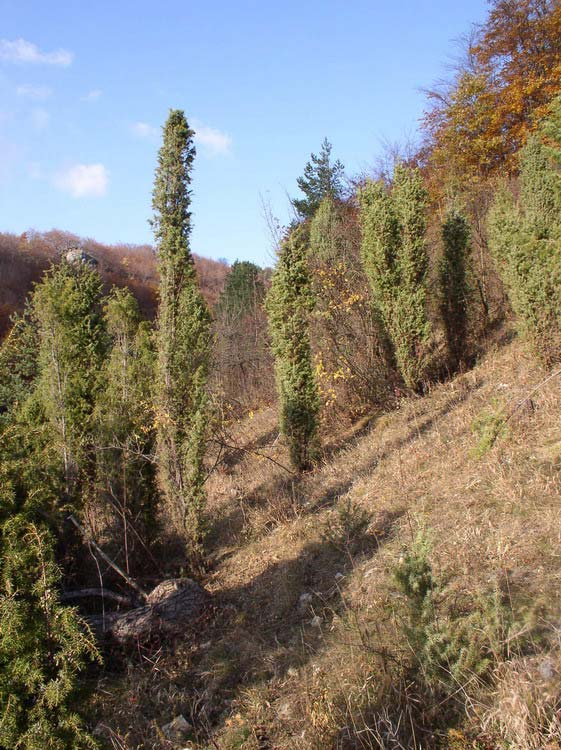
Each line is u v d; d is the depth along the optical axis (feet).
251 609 19.13
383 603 15.34
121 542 23.35
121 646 17.42
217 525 28.58
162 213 24.17
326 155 72.84
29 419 23.81
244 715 13.43
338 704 12.06
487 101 67.26
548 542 14.97
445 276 35.40
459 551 16.07
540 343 26.35
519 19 67.92
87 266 29.45
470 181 56.18
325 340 38.04
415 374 33.45
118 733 13.30
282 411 31.22
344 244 45.78
